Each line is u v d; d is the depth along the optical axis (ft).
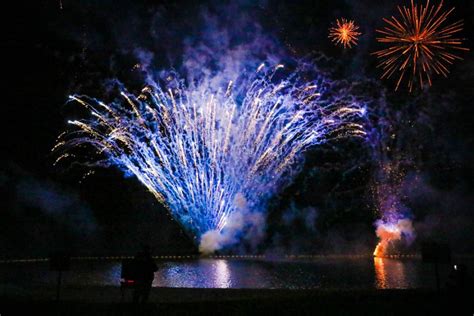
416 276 74.54
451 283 48.08
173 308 45.09
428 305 44.55
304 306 44.93
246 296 52.26
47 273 79.30
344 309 43.47
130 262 46.34
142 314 42.78
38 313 42.91
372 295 49.78
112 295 53.31
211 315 42.22
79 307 45.50
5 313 42.75
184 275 79.51
